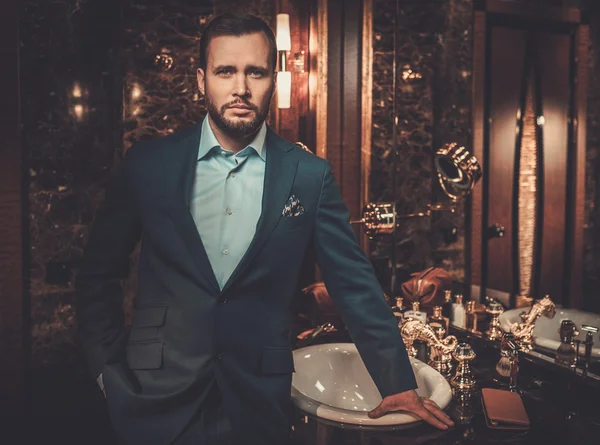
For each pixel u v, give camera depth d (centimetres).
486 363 182
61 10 263
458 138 212
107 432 270
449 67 214
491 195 197
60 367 277
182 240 125
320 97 251
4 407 268
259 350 130
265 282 129
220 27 124
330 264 136
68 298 278
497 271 194
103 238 134
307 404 149
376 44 242
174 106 266
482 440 134
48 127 267
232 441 128
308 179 132
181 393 126
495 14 193
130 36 264
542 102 175
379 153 249
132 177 130
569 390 159
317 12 246
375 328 135
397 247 242
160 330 129
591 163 159
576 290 163
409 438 134
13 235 261
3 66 254
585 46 159
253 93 124
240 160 131
